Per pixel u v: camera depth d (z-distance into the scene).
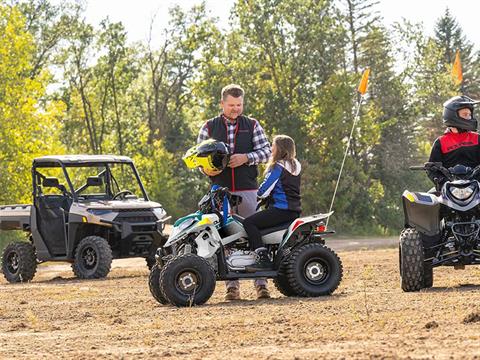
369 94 76.62
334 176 61.03
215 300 11.98
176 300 10.90
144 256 19.78
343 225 60.41
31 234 20.36
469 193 11.63
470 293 10.97
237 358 6.97
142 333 8.77
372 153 73.56
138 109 77.81
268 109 62.19
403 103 76.88
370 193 63.81
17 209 20.38
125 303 12.02
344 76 61.91
